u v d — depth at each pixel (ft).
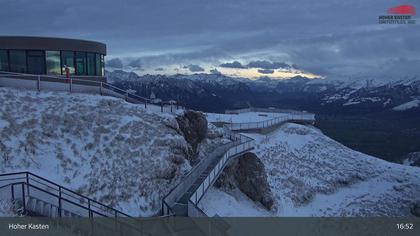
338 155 173.27
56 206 42.57
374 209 124.47
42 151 57.82
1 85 73.97
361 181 152.15
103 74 105.29
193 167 71.61
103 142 64.64
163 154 68.59
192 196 59.47
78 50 95.35
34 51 89.92
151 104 102.83
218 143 101.55
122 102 80.64
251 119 196.03
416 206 129.80
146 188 61.26
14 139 56.90
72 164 57.72
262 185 99.71
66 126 65.10
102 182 57.16
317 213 114.52
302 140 179.73
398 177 159.02
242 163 101.55
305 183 132.46
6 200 41.24
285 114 234.38
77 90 83.61
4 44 87.45
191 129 88.58
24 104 66.64
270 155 141.90
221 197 86.07
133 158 64.28
